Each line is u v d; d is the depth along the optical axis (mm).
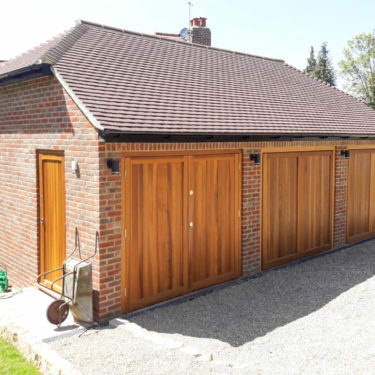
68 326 7098
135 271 7828
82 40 10250
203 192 8922
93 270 7387
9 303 8219
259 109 10836
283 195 10781
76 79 8062
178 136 8062
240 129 9016
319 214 11914
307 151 11336
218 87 11164
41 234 9211
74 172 7781
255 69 14156
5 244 10758
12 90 9938
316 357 6074
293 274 10117
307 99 13523
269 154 10312
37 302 8266
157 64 10828
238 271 9766
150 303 8094
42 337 6598
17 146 9883
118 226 7480
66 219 8109
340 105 14438
